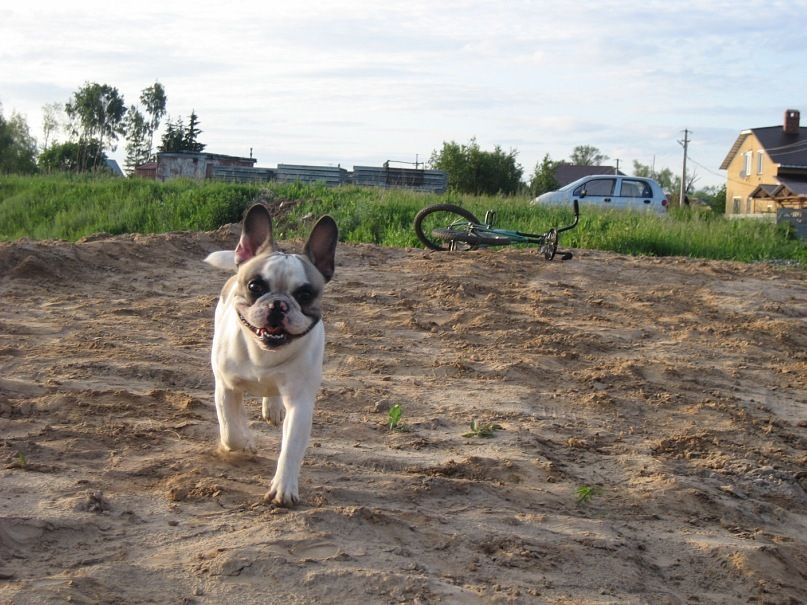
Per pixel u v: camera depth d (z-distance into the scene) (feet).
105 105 251.60
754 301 45.96
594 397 28.50
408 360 31.45
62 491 17.26
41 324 33.58
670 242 69.31
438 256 53.78
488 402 27.25
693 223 76.18
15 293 39.27
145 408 23.66
